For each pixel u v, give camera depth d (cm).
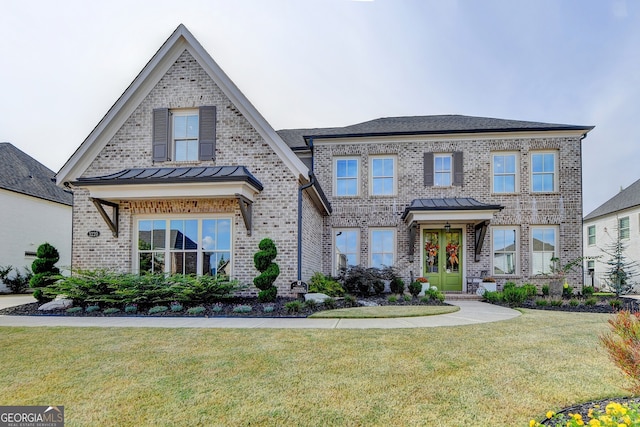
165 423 323
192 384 412
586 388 391
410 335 645
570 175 1541
